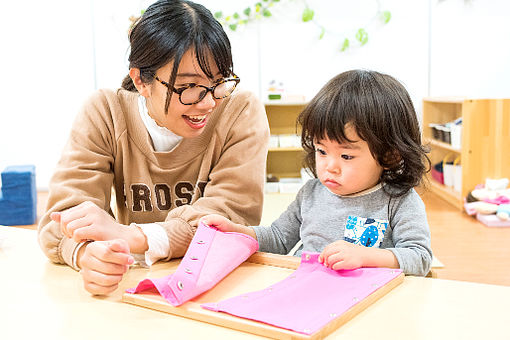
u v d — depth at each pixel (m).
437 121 4.44
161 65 0.92
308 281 0.76
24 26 4.44
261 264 0.89
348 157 0.92
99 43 4.50
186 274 0.74
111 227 0.89
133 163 1.17
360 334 0.60
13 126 4.56
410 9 4.40
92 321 0.67
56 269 0.90
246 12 4.41
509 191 3.35
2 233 1.14
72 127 1.14
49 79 4.52
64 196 1.04
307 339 0.57
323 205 1.03
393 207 0.97
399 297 0.71
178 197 1.19
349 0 4.40
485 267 2.39
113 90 1.17
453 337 0.59
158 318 0.67
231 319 0.63
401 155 0.94
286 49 4.48
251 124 1.16
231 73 0.98
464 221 3.22
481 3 4.36
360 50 4.46
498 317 0.65
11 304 0.73
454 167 3.77
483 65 4.43
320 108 0.92
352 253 0.80
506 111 3.44
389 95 0.93
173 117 0.98
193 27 0.91
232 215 1.07
